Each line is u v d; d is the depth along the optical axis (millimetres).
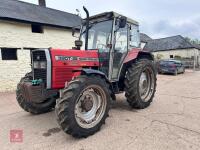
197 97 5656
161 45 30266
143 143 2783
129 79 4188
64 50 3354
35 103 4113
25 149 2758
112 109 4445
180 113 4078
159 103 4980
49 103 4344
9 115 4418
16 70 8273
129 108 4520
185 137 2934
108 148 2688
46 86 3170
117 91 4277
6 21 7941
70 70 3355
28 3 11773
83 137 3033
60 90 3213
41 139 3047
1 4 9820
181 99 5414
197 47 27531
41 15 10461
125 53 4410
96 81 3189
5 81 7914
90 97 3248
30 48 8828
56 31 9914
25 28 8617
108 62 3967
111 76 4023
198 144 2719
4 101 6016
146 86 4738
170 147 2650
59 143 2891
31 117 4129
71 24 10586
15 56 8391
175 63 13508
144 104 4434
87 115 3172
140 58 4773
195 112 4141
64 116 2803
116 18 3975
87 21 3994
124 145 2750
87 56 3668
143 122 3584
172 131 3154
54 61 3156
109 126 3438
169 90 6992
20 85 3557
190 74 14188
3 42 7902
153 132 3135
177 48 27766
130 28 4535
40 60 3258
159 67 14000
